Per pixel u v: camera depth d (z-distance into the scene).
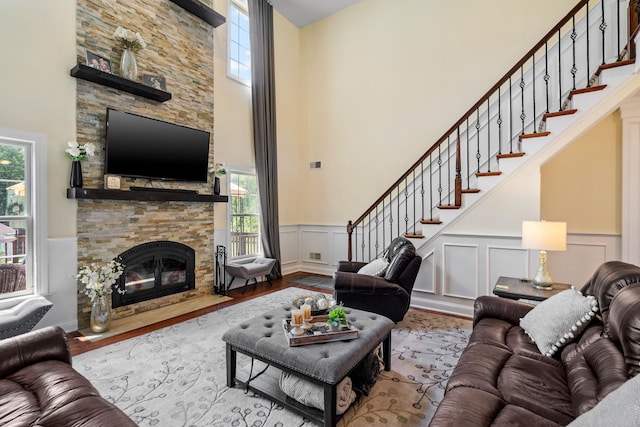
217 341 2.84
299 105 6.20
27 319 2.45
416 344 2.79
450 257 3.65
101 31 3.31
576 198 3.72
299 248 6.18
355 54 5.50
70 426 1.14
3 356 1.51
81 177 3.05
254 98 5.03
